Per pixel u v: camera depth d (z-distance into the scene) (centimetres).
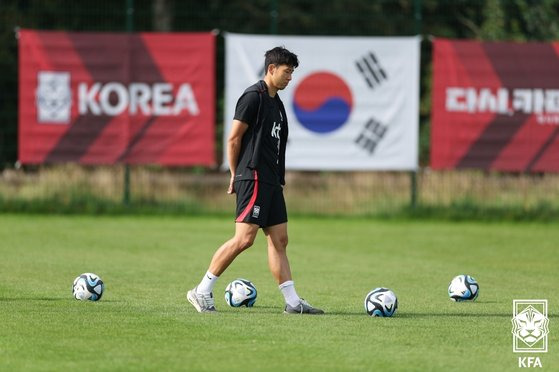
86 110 7875
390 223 8019
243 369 2820
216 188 8531
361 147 7931
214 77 7925
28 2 9756
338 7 11112
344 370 2816
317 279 4906
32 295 4188
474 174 8444
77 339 3222
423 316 3759
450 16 10494
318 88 7894
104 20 11031
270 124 3700
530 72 7969
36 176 8300
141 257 5694
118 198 8281
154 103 7900
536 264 5644
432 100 7956
